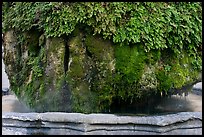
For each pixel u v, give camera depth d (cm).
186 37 426
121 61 411
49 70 432
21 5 458
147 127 375
